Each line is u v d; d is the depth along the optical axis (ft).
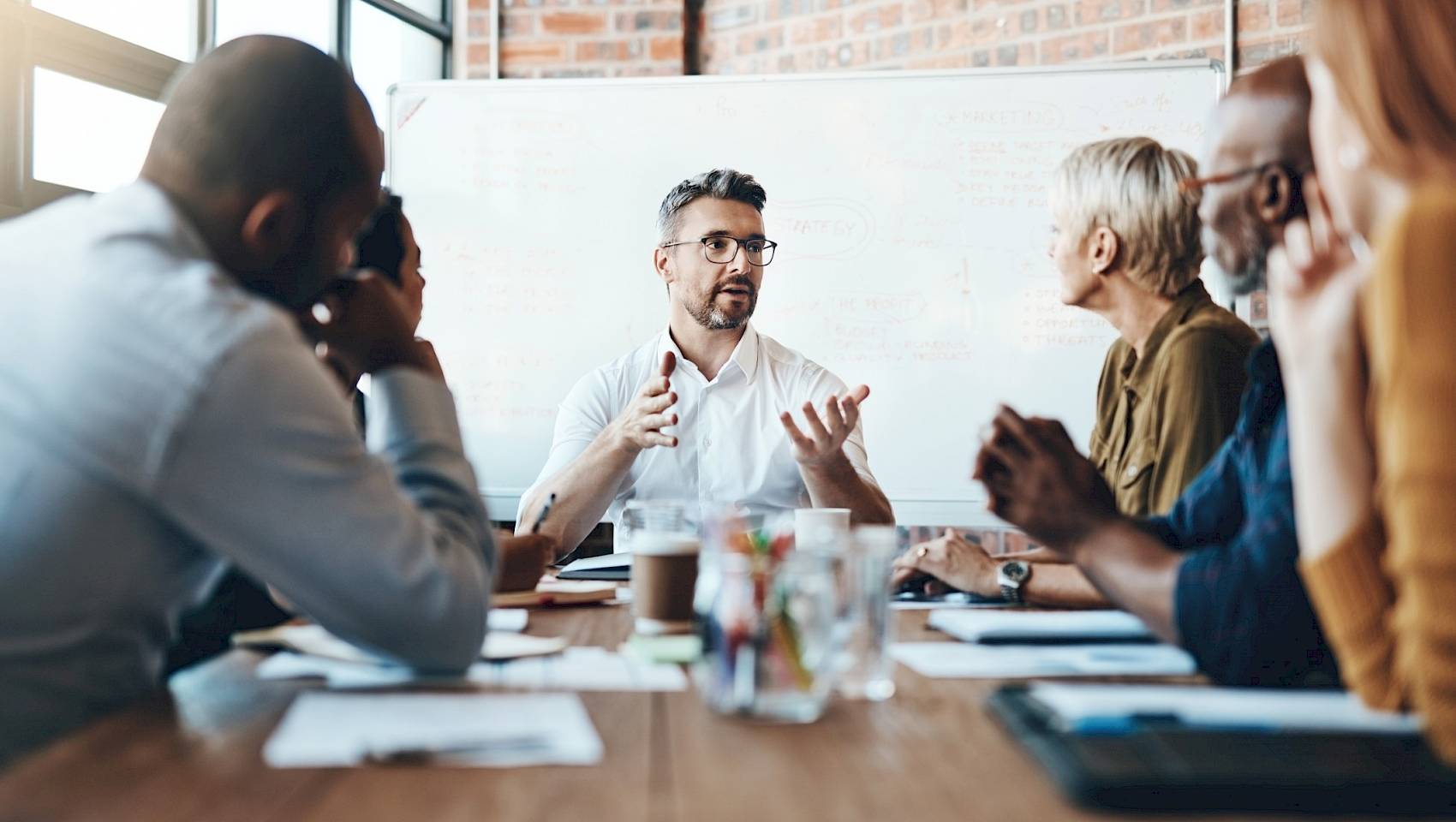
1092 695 2.78
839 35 12.35
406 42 12.69
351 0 11.94
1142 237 7.00
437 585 3.19
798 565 2.83
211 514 3.01
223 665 3.53
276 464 2.99
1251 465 4.08
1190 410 6.05
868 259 11.53
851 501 7.31
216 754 2.44
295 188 3.48
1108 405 7.74
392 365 3.99
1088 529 3.51
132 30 9.71
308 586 3.08
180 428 2.95
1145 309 7.13
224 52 3.51
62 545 3.01
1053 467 3.57
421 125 11.96
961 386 11.43
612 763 2.40
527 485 11.91
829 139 11.55
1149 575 3.40
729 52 12.87
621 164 11.80
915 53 12.08
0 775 2.29
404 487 3.66
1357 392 2.73
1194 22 11.16
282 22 11.23
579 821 2.01
